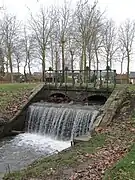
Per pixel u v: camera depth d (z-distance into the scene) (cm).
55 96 2422
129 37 5212
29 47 5059
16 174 944
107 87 2095
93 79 2405
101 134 1388
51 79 2566
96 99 2305
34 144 1714
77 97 2264
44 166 977
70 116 1870
